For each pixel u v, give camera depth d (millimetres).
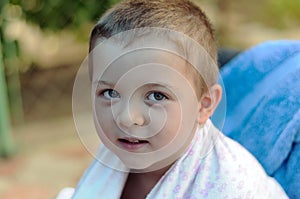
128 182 1006
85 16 2996
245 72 1280
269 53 1262
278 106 1142
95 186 996
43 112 3051
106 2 2918
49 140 2789
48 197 2268
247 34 4070
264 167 1121
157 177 960
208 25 905
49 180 2420
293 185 1064
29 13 2924
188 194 915
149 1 879
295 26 4453
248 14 4273
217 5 3826
